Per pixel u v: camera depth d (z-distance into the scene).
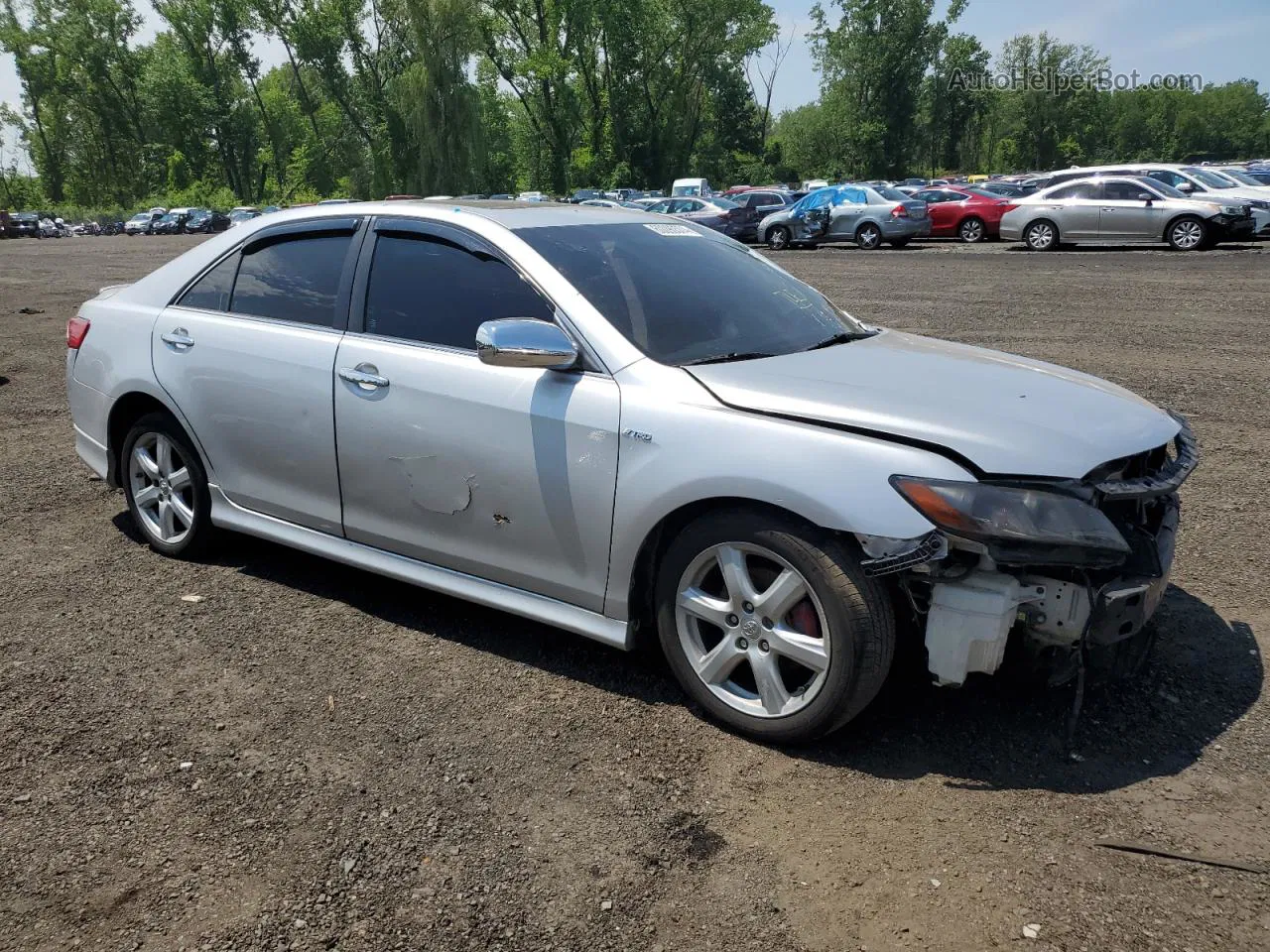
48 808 2.68
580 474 3.12
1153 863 2.41
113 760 2.91
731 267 3.89
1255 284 13.89
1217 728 3.00
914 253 23.03
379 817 2.63
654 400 3.01
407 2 58.97
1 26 86.12
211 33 80.25
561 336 3.09
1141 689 3.23
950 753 2.89
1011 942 2.16
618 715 3.14
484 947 2.18
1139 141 135.88
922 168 95.81
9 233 61.41
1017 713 3.09
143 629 3.79
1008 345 9.70
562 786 2.76
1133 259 18.50
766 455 2.78
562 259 3.42
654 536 3.09
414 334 3.57
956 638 2.69
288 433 3.87
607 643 3.21
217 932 2.23
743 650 2.96
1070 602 2.71
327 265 3.90
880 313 12.24
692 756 2.91
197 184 82.00
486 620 3.86
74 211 81.69
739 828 2.57
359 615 3.91
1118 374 8.22
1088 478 2.70
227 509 4.25
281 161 89.62
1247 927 2.19
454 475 3.40
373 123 67.31
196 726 3.09
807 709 2.84
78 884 2.39
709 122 85.25
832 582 2.72
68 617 3.90
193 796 2.73
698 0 63.19
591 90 67.31
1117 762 2.83
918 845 2.49
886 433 2.72
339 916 2.28
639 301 3.37
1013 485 2.61
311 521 3.94
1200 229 19.78
